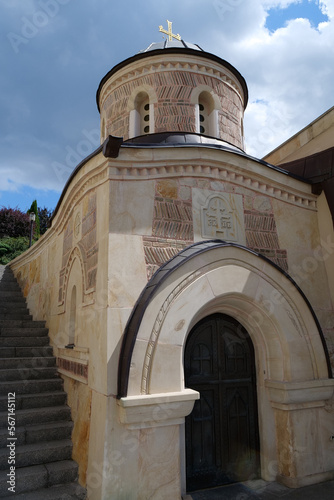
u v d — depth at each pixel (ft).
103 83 27.17
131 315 15.38
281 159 26.91
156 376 14.73
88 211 19.22
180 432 15.99
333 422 18.74
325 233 21.85
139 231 16.63
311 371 18.40
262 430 18.24
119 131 25.44
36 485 15.42
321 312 20.75
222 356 18.69
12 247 69.41
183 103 24.14
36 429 18.02
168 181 17.93
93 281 17.31
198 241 17.85
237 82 27.35
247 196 19.99
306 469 17.31
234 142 26.05
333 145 22.77
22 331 26.76
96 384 15.58
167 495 14.11
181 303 15.84
